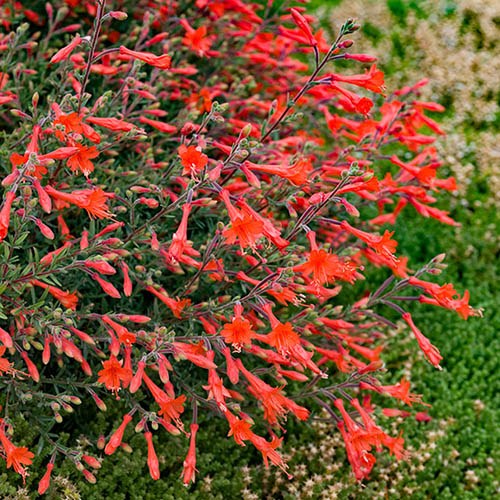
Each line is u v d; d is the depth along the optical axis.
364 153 1.24
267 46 1.29
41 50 1.21
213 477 1.17
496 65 1.77
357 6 1.85
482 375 1.32
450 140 1.60
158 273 1.08
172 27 1.27
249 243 1.03
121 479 1.12
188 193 1.04
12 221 1.08
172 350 1.05
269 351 1.09
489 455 1.26
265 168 1.04
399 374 1.29
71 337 1.07
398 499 1.20
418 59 1.79
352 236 1.28
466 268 1.43
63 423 1.15
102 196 1.04
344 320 1.16
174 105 1.26
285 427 1.22
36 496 1.09
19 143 1.10
